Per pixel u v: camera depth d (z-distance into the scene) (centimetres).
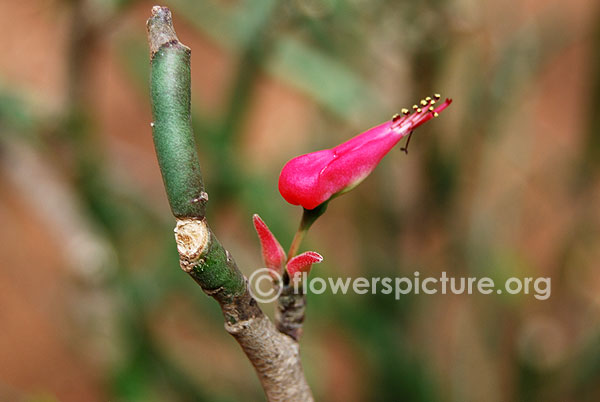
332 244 33
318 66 24
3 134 24
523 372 27
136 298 26
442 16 22
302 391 15
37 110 23
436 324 29
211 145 24
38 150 24
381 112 24
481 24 24
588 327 28
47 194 25
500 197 29
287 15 23
